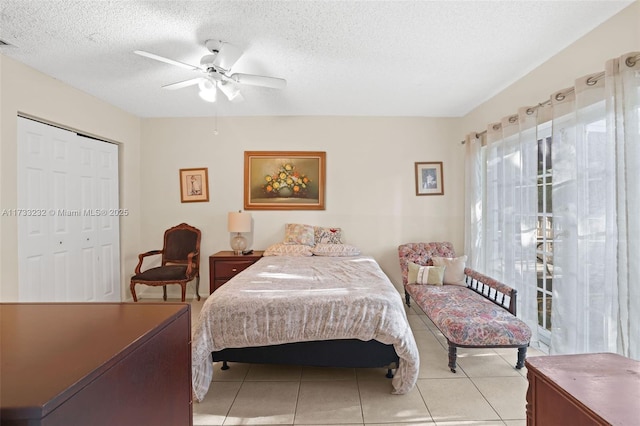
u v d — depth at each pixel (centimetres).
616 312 198
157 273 384
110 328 89
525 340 236
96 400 67
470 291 321
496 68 285
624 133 186
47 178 306
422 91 342
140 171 441
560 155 236
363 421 187
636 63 183
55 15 205
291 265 327
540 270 282
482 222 360
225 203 440
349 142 435
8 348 77
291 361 216
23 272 282
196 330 205
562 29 223
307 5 196
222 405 202
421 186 434
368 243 436
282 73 295
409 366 206
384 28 221
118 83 318
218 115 433
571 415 86
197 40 236
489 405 201
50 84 300
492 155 337
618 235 190
